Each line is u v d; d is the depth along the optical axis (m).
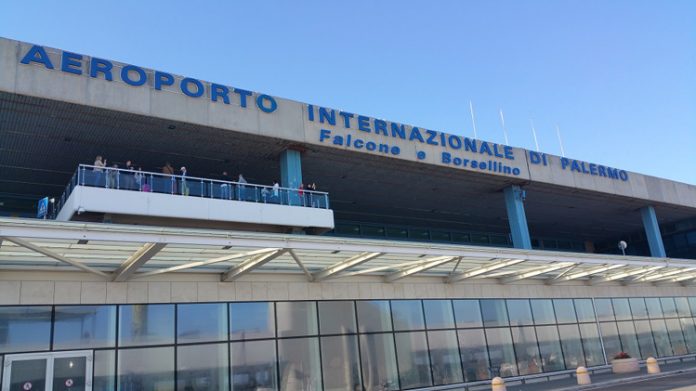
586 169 33.09
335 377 20.53
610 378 24.66
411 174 27.58
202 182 20.67
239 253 16.56
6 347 15.00
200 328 18.17
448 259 20.34
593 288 31.45
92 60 18.86
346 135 23.97
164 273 17.45
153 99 19.69
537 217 39.03
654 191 36.88
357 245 17.22
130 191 18.98
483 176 28.80
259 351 19.14
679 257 44.38
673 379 23.11
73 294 16.25
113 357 16.44
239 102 21.67
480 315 25.62
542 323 27.94
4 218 12.05
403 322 23.03
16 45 17.73
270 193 22.00
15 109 18.41
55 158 22.52
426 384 22.70
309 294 20.89
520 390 21.80
